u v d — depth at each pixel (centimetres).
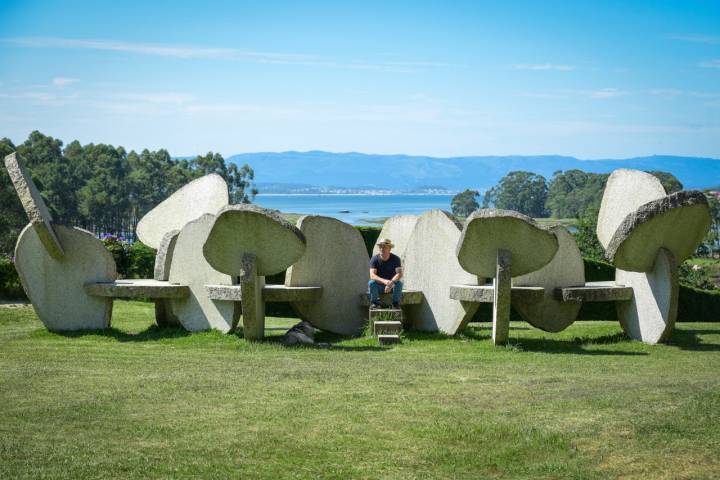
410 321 1702
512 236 1418
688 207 1429
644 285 1546
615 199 1691
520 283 1600
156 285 1580
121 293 1581
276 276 2298
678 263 1542
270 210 1414
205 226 1579
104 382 1038
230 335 1516
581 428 815
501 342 1452
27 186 1552
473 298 1517
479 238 1441
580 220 3478
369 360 1259
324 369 1145
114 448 753
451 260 1630
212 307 1563
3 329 1678
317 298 1612
